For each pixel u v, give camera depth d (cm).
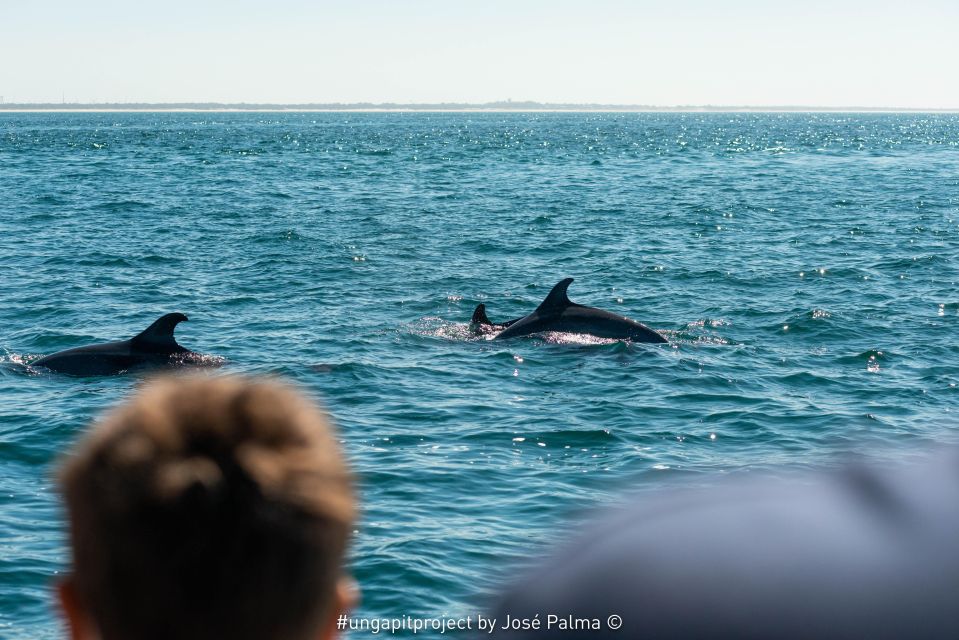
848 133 19712
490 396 1750
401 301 2716
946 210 5128
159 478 149
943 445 143
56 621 923
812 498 134
